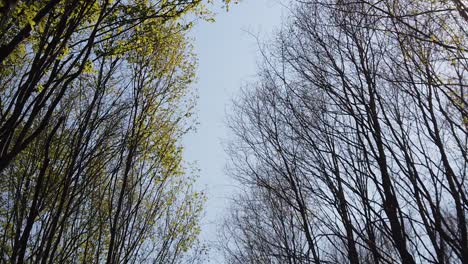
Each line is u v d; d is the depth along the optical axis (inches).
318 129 343.0
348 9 329.4
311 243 326.3
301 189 355.3
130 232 350.9
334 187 317.1
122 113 343.6
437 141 273.9
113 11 245.9
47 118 175.9
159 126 410.3
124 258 331.9
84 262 306.0
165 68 412.5
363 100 313.7
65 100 325.7
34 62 183.5
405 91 288.8
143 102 383.6
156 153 405.1
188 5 286.5
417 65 278.4
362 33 333.7
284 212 428.8
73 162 271.3
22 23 194.4
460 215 257.3
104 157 321.1
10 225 313.4
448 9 249.9
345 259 332.5
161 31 328.8
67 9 197.2
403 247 269.4
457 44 272.4
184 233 414.6
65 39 189.8
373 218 294.5
